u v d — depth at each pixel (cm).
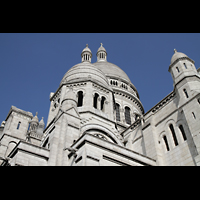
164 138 3005
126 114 5909
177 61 3234
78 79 3991
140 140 3372
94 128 3206
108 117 3662
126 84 6781
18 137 3984
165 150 2881
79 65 4422
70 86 3903
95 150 2177
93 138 2302
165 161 2798
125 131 3812
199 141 2411
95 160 2106
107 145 2348
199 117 2523
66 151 2500
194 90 2769
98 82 4038
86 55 5438
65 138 2689
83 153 2097
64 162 2408
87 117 3319
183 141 2709
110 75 6656
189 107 2698
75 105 3206
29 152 2427
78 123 2984
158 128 3131
